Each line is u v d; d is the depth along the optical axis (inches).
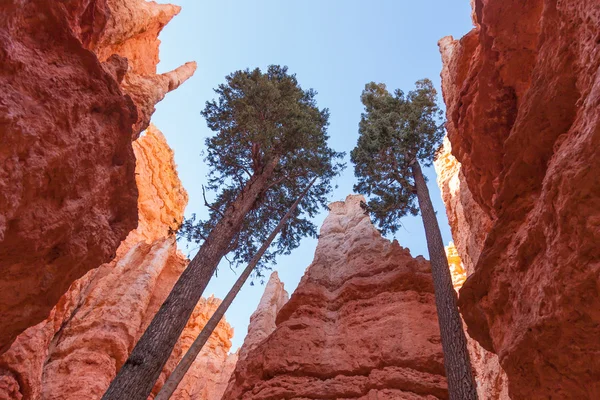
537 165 238.7
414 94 780.6
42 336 588.4
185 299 400.2
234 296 459.5
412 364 505.0
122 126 287.4
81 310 832.9
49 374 692.1
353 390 492.1
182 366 369.4
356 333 572.7
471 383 304.2
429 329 546.3
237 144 614.2
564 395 213.5
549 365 212.2
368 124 746.2
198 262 440.5
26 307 268.4
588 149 169.9
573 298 184.7
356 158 712.4
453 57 456.1
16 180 207.9
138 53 794.2
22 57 215.0
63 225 249.3
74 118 244.2
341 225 924.6
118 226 319.6
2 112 192.7
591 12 187.6
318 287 690.8
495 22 308.3
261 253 529.7
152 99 733.3
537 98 227.3
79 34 307.1
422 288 625.3
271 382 520.7
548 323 199.3
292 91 718.5
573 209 177.2
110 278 915.4
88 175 264.1
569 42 207.5
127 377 332.8
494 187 366.6
